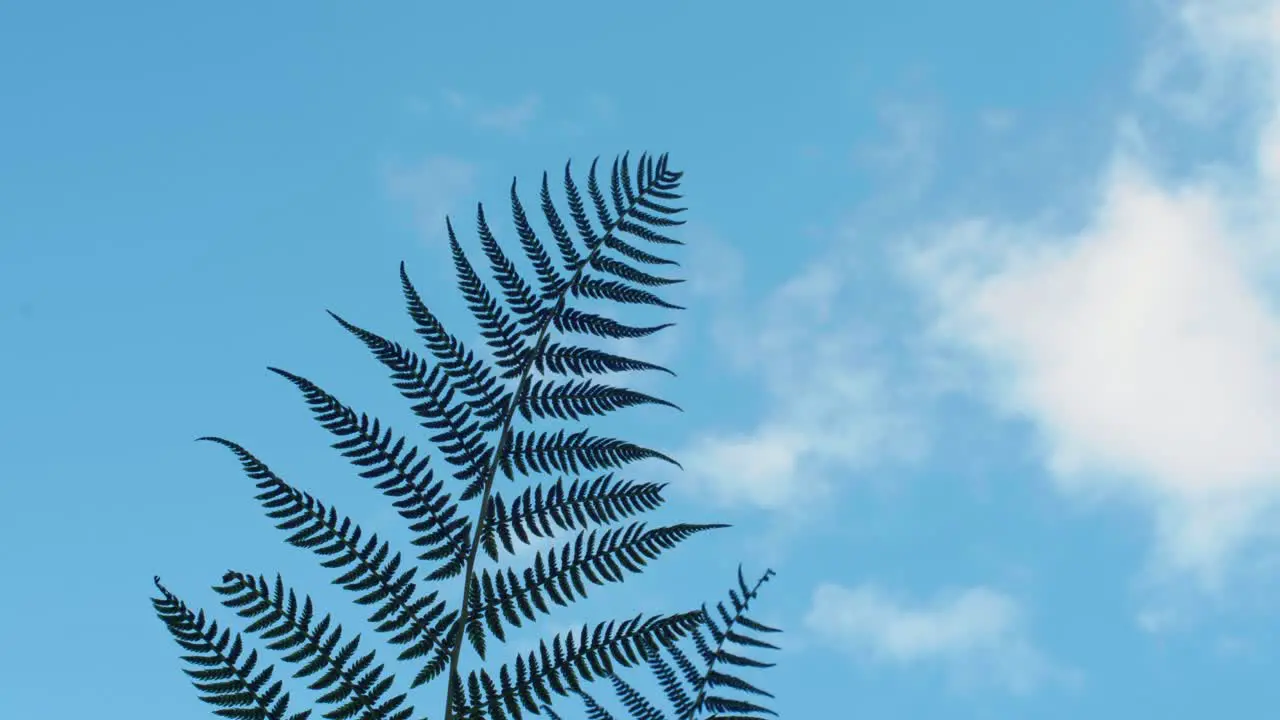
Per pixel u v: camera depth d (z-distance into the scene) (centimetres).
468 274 379
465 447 324
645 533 305
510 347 366
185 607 257
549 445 332
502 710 267
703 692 362
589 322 385
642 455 341
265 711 252
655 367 373
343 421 306
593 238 407
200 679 251
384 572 280
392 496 299
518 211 402
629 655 279
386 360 331
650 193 421
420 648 271
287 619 262
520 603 287
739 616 380
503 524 304
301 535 278
